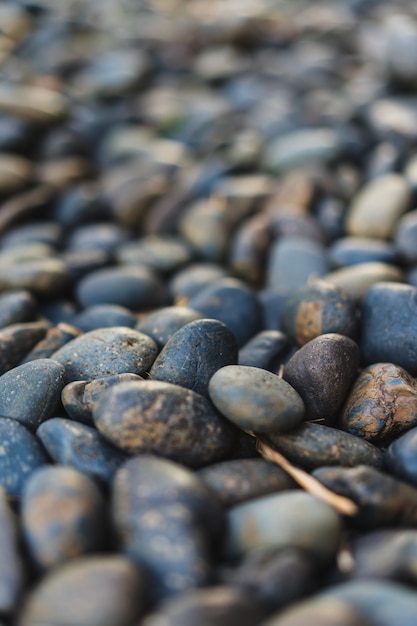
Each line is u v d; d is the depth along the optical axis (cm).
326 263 55
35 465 40
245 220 62
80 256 56
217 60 93
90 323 49
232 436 41
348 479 39
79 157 74
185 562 35
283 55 95
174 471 38
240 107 82
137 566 35
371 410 43
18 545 36
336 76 88
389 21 91
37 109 72
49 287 52
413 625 33
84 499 37
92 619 34
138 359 44
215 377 41
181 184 67
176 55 95
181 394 40
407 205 59
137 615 34
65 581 35
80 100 83
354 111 74
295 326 48
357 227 59
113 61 89
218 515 37
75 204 63
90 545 36
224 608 34
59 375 43
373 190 60
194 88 88
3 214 61
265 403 40
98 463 40
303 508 37
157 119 79
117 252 58
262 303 52
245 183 65
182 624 33
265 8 106
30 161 71
